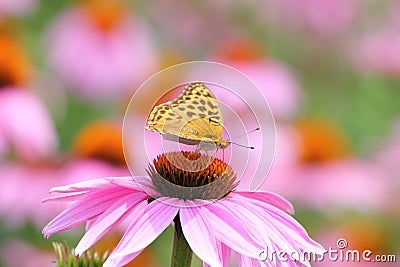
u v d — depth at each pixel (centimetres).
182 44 145
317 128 124
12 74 115
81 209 69
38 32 132
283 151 118
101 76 129
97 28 132
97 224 68
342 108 142
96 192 70
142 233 67
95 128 111
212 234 67
